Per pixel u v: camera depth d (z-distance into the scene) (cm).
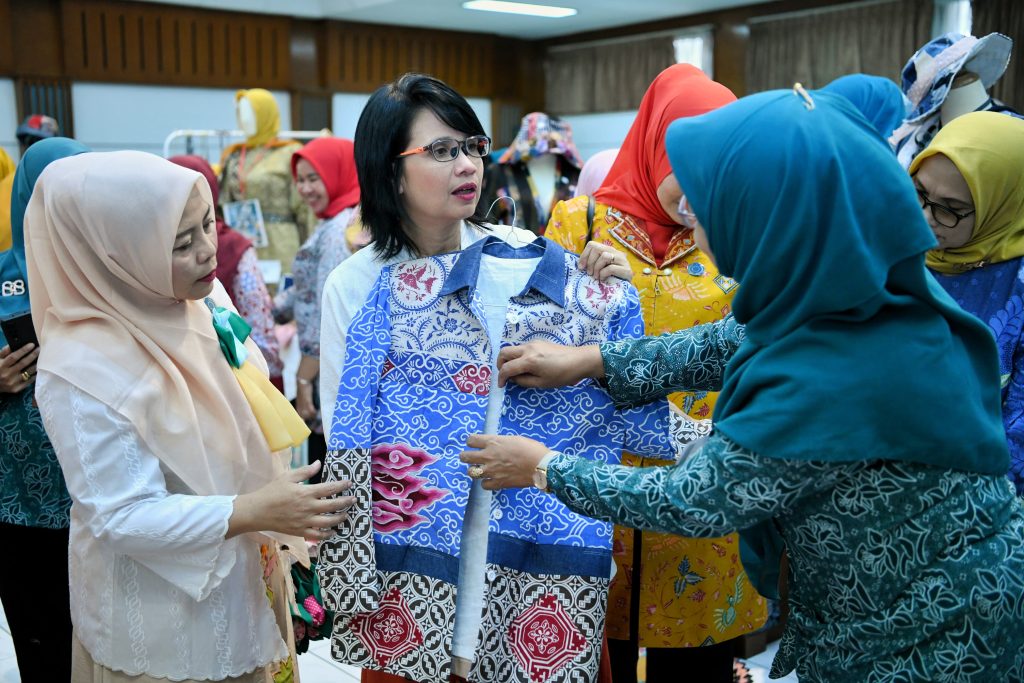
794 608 126
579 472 124
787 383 109
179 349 144
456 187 144
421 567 141
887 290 110
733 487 112
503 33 1066
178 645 142
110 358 137
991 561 114
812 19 816
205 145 899
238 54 912
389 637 142
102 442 134
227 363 155
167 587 142
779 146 107
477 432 142
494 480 134
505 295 149
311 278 353
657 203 183
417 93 143
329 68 962
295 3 926
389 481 143
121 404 135
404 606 141
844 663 117
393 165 146
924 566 112
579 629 141
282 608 167
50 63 815
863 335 110
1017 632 116
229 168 505
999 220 184
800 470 110
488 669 143
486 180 329
